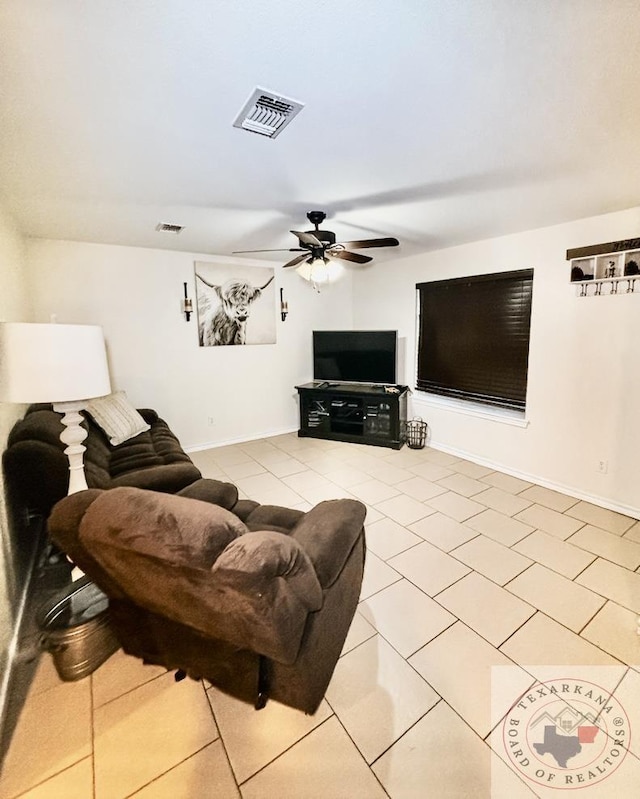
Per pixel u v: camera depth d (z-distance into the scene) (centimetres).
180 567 105
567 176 212
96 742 136
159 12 98
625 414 284
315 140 170
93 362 168
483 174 209
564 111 149
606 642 175
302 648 121
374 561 236
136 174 204
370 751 133
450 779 125
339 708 147
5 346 152
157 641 149
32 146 170
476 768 127
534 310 333
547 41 111
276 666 130
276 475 376
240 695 145
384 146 176
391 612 195
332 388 487
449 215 286
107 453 280
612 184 224
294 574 111
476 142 173
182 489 221
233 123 154
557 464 330
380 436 467
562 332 315
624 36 109
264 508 208
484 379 391
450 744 134
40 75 122
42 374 155
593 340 297
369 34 108
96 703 150
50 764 130
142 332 400
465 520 284
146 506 118
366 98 139
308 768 128
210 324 443
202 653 140
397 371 491
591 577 219
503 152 184
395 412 446
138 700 151
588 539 257
